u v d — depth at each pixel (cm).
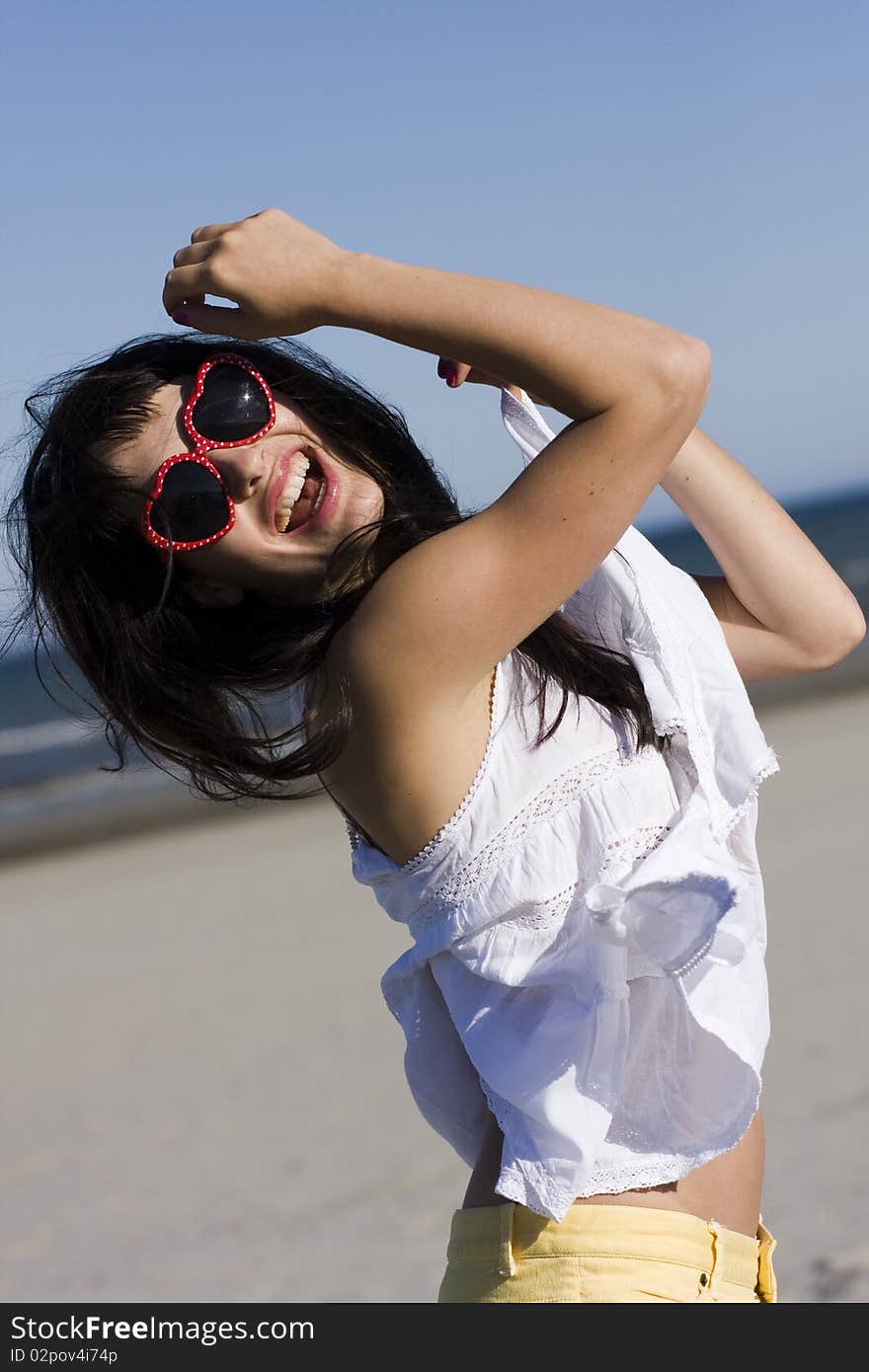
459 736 167
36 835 1883
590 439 154
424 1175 500
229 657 181
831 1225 392
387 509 183
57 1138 613
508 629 158
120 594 184
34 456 192
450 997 177
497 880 167
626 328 155
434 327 156
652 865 159
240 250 159
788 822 1042
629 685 179
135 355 186
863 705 1905
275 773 168
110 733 204
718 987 167
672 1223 166
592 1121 161
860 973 633
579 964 164
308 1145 549
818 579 201
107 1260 463
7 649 210
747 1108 166
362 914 1008
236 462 175
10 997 922
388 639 159
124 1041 761
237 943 978
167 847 1589
